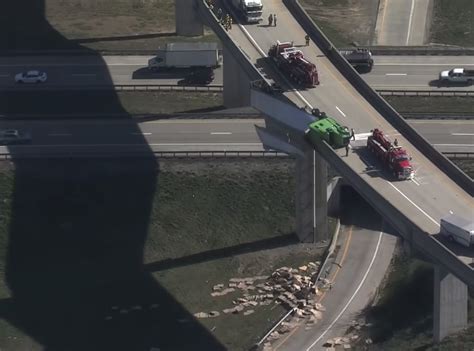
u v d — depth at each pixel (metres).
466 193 140.25
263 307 158.38
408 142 149.12
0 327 155.38
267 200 174.88
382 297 157.88
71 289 162.75
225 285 162.75
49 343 152.62
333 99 157.88
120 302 160.00
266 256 167.50
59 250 169.50
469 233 130.00
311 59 166.88
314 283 161.50
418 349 144.88
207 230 171.75
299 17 177.00
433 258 133.62
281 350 149.88
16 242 170.38
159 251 169.00
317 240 169.75
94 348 151.75
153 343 152.25
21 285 163.62
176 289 162.12
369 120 153.62
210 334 153.50
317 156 164.00
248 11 175.62
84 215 174.00
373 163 145.38
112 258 168.00
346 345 149.50
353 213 175.50
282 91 159.75
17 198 175.75
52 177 178.50
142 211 174.00
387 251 167.38
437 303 143.62
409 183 141.88
